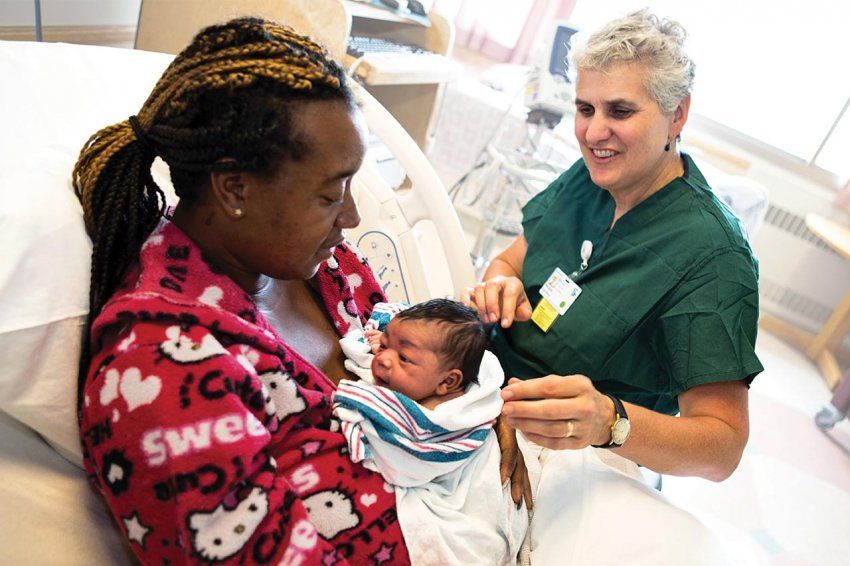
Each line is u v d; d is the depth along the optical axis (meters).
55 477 0.88
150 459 0.74
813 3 3.39
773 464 2.79
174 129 0.80
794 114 3.64
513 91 3.54
